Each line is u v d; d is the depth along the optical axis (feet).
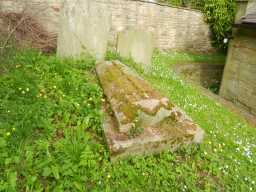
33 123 10.07
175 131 11.46
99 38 17.63
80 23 16.65
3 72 13.07
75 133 10.39
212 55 44.75
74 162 8.98
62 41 16.44
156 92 13.64
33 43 17.97
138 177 9.19
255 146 14.52
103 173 9.05
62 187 8.01
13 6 22.38
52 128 10.30
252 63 23.22
